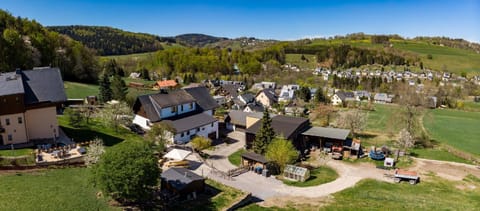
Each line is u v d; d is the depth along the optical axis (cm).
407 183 4666
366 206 3706
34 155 3941
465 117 10500
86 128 5431
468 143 7175
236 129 7600
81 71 11781
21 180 3375
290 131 5941
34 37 10375
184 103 6688
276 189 4234
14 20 10450
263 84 16525
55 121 4697
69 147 4369
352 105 12262
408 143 6219
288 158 4853
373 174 5034
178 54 19938
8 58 8919
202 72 19100
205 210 3303
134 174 2872
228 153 5844
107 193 2919
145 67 18300
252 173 4816
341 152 5988
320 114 9381
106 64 14938
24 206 2819
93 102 8062
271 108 10350
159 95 6531
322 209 3619
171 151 4669
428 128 8631
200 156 5409
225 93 13212
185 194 3519
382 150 6134
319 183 4534
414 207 3684
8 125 4269
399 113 8056
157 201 3359
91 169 3147
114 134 5434
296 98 12556
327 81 19412
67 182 3459
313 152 6150
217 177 4516
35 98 4469
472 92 15862
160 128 5338
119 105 6306
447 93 14112
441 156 6159
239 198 3656
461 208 3684
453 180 4844
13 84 4319
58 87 4722
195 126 6212
